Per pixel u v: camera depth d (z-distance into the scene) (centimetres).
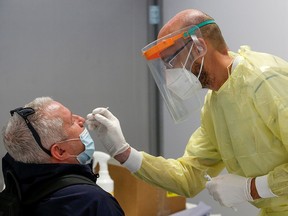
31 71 226
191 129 265
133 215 189
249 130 141
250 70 139
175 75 145
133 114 267
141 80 267
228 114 145
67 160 141
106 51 253
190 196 177
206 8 254
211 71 144
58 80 236
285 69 138
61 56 236
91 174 147
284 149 140
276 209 149
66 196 130
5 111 219
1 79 217
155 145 276
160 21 268
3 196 134
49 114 137
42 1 228
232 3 244
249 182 141
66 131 139
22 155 133
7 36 218
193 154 177
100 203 131
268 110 134
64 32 236
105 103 255
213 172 178
